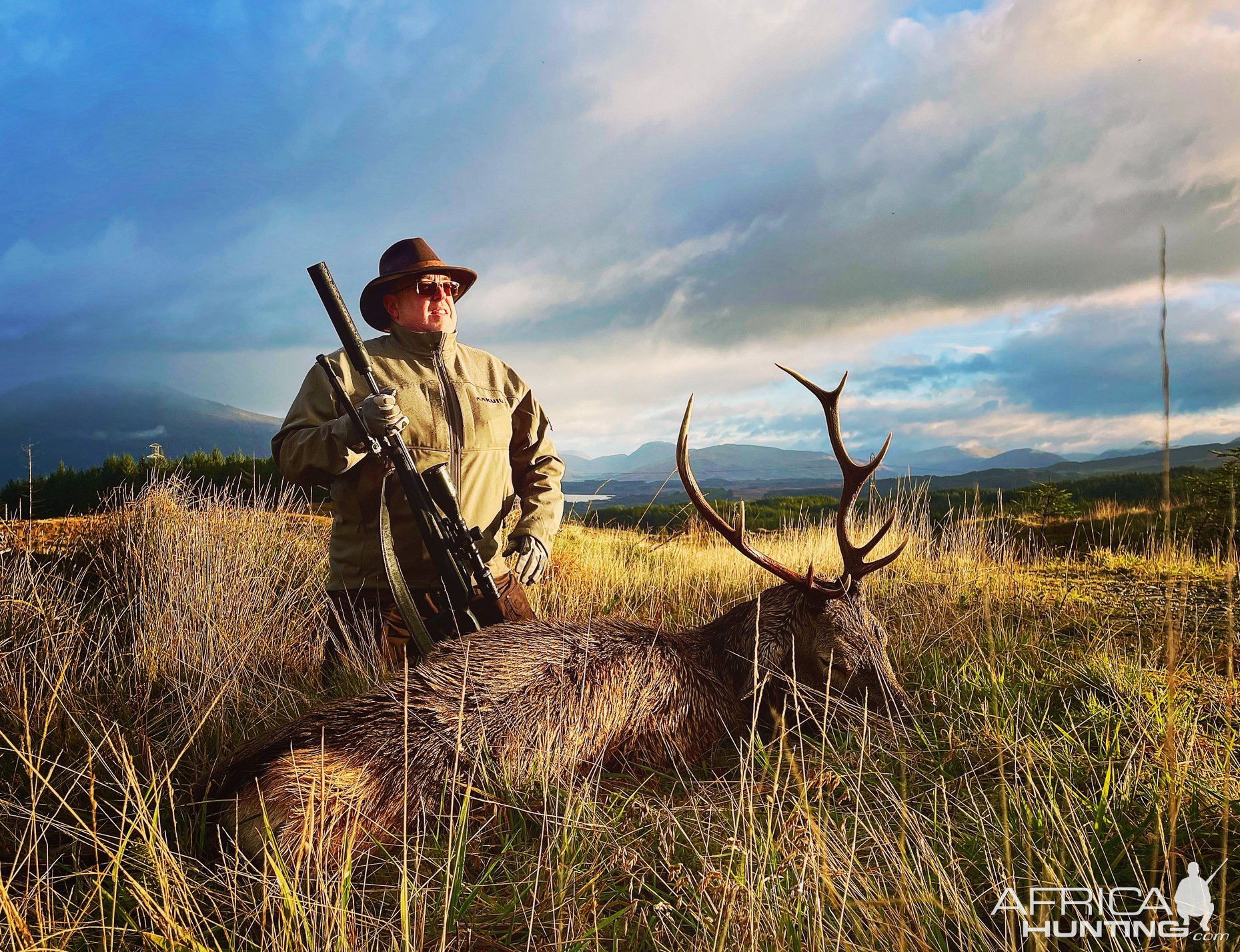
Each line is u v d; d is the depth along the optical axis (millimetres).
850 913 2002
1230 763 2711
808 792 2771
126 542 5797
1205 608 5176
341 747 2482
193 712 3316
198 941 1938
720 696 3354
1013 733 3096
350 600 3824
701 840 2523
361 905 2211
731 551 8820
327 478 3662
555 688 2881
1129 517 10383
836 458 3508
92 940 2082
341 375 3658
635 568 7113
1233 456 7578
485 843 2551
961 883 2209
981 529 8172
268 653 4242
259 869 2244
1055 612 5426
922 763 3066
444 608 3539
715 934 1950
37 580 4949
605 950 2096
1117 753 2896
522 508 4125
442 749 2596
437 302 3953
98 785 2672
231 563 5320
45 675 3223
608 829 2479
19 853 2201
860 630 3412
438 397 3816
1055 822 2330
